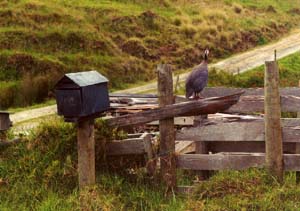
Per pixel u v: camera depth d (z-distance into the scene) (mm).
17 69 41438
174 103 13328
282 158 12016
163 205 11570
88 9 54219
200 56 50688
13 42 44719
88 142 11852
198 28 54500
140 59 47500
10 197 12078
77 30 47531
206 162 12398
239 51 54094
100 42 47094
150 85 43438
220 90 14508
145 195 12031
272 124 11938
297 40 58750
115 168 12969
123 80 43719
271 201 11211
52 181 12391
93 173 11977
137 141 12609
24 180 12516
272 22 62344
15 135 14711
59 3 54219
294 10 71438
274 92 11883
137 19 53781
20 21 48000
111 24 51844
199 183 12414
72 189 12320
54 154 12836
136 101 18781
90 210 11188
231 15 60938
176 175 12609
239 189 11680
